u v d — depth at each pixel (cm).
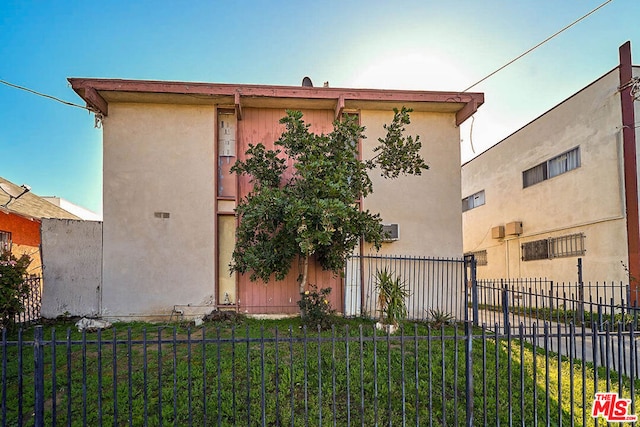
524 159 1497
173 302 897
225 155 963
